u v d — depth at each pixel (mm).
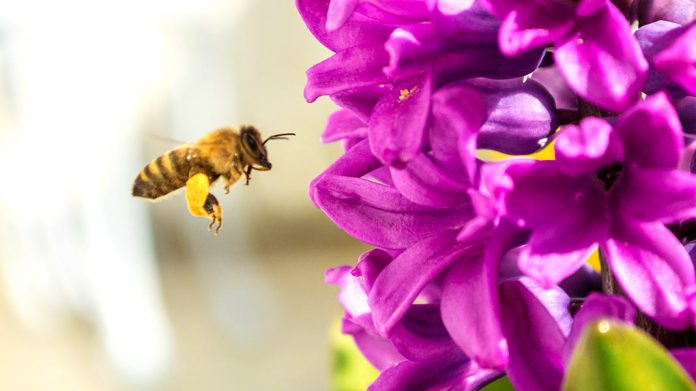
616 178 152
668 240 144
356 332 181
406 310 160
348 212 173
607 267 174
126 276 455
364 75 165
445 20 156
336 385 191
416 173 160
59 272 452
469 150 147
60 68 412
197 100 482
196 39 475
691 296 140
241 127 223
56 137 418
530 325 158
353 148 174
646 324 166
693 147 167
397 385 173
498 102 170
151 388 478
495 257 153
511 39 150
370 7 166
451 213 168
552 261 147
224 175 222
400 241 171
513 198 149
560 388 155
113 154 430
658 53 155
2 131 419
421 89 156
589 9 149
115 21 426
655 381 128
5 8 402
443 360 174
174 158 222
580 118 173
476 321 150
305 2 172
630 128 145
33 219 435
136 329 465
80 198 432
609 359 128
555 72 177
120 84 428
